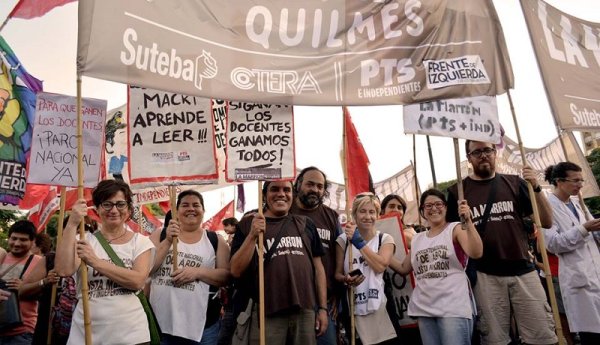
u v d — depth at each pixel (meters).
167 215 5.74
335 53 4.71
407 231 6.39
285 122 4.82
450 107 4.92
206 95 4.19
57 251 3.59
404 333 5.35
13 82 5.27
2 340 5.34
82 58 3.72
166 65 4.06
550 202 5.36
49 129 4.41
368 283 5.00
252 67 4.43
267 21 4.59
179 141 4.95
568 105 5.40
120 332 3.67
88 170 4.50
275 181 4.78
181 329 4.51
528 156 10.64
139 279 3.80
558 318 4.42
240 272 4.44
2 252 5.74
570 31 5.72
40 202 6.62
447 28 5.03
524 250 4.79
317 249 4.77
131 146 4.87
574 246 4.96
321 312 4.65
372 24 4.87
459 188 4.77
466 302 4.56
